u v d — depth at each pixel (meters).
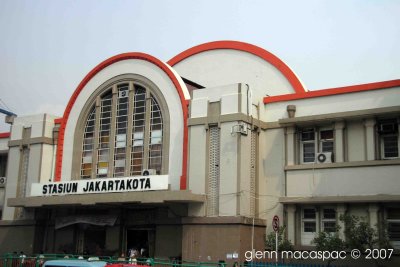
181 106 26.47
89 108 30.16
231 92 24.47
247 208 23.59
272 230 24.30
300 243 23.61
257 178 24.67
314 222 23.73
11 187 31.56
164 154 26.48
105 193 25.77
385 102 22.64
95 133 29.55
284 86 30.06
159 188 24.17
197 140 24.97
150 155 27.31
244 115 23.98
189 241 24.02
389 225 21.94
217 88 25.00
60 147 30.53
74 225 29.20
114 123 28.95
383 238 21.12
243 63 31.78
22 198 28.41
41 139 30.89
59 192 27.42
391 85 22.58
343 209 22.77
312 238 23.55
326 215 23.55
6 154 35.75
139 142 27.88
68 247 29.06
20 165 31.59
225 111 24.39
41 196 27.84
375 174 22.28
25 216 30.39
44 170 30.59
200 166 24.59
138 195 24.36
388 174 21.97
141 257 24.94
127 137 28.23
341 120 23.59
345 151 23.38
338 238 21.52
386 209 22.08
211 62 32.94
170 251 25.14
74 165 29.69
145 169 26.92
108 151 28.89
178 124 26.39
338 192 23.02
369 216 22.11
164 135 26.75
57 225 29.33
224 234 23.05
